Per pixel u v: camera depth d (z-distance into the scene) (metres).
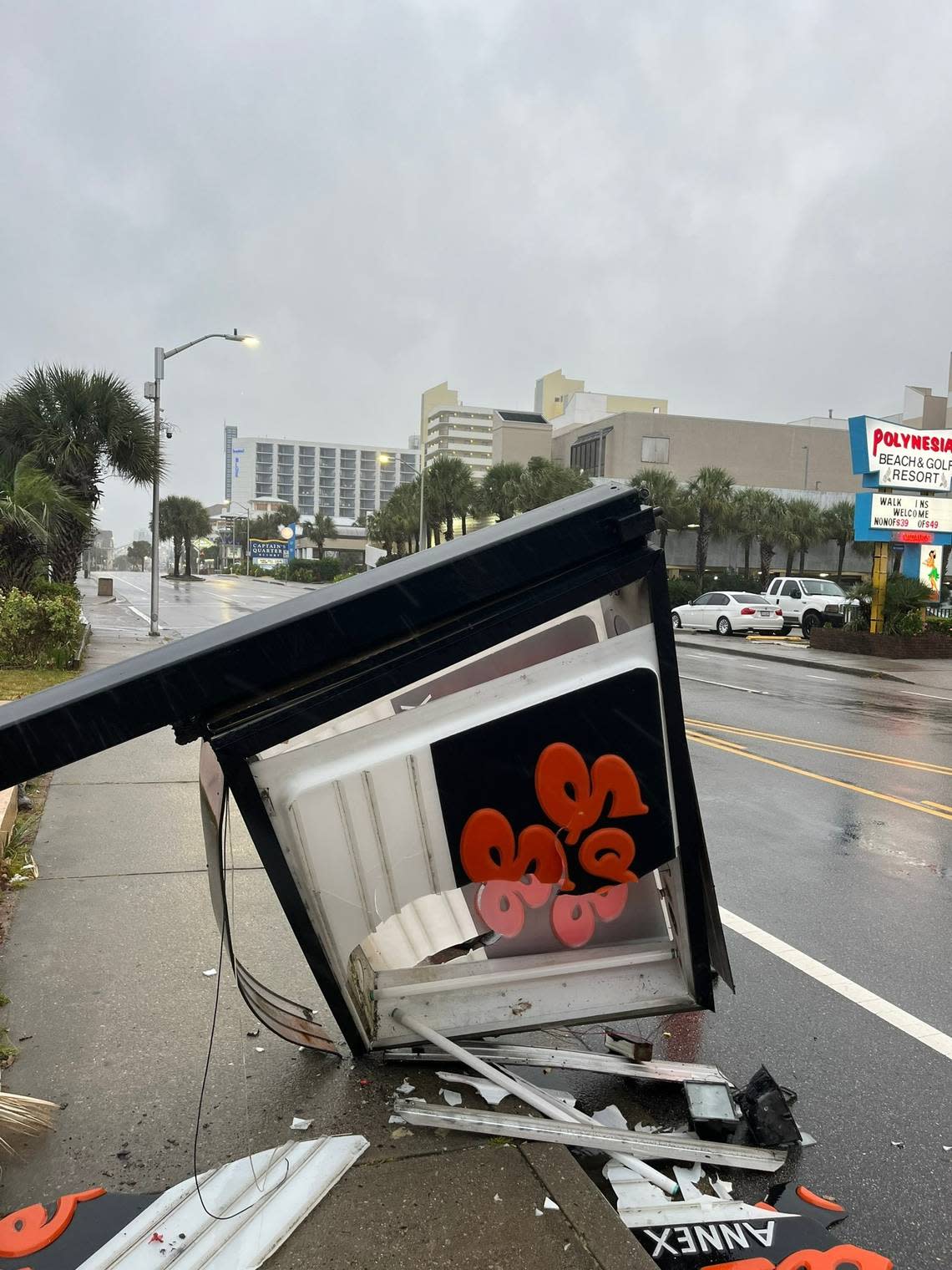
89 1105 2.84
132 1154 2.60
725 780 8.38
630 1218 2.39
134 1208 2.33
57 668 13.66
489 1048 3.10
